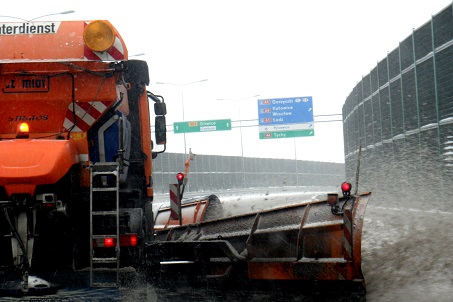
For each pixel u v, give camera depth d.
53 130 9.12
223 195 64.38
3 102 9.07
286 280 8.88
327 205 8.78
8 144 8.25
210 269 9.80
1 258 8.10
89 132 9.33
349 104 38.78
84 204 8.77
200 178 63.56
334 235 8.45
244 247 9.67
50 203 8.03
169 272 9.80
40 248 8.38
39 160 8.01
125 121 10.18
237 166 71.94
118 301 8.45
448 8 20.38
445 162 20.95
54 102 9.10
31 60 9.04
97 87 9.16
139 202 9.56
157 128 12.07
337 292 8.41
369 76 31.05
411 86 24.02
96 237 8.28
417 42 23.17
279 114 55.03
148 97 11.71
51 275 8.52
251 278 9.15
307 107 54.75
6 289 8.12
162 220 16.50
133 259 8.54
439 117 21.41
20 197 7.93
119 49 9.14
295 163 78.06
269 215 9.46
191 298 9.50
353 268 8.20
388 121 27.50
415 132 23.78
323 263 8.37
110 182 8.90
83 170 9.08
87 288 8.52
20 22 9.22
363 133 32.88
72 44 9.16
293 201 29.62
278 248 9.08
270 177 79.06
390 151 27.27
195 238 10.80
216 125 56.75
